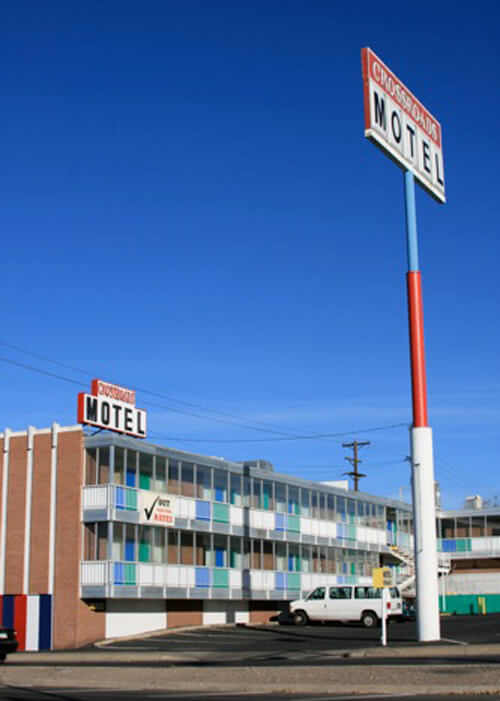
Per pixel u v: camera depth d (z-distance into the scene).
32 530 40.22
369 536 61.28
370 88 31.56
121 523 39.75
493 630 36.34
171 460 43.94
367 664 22.97
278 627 44.94
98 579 38.50
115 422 41.72
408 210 32.59
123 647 34.47
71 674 22.88
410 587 61.25
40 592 39.25
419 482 30.58
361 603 45.22
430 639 29.59
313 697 17.12
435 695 17.14
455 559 69.94
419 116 34.84
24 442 41.50
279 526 51.50
